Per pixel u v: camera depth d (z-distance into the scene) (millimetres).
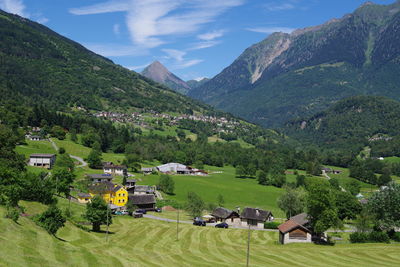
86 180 162250
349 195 134000
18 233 58594
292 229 91500
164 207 146125
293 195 128250
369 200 109000
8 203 70562
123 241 80938
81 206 118312
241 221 122812
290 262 71125
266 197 188125
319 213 93500
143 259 65188
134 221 110500
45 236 63375
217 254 75625
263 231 110750
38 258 50594
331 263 70938
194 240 89250
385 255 78125
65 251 58719
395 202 99875
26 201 93000
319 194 92938
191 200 133750
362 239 93812
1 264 44062
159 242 83812
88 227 91438
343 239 98562
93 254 61156
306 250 82000
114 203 139250
